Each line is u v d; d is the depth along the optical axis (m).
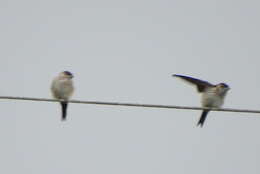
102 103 12.32
